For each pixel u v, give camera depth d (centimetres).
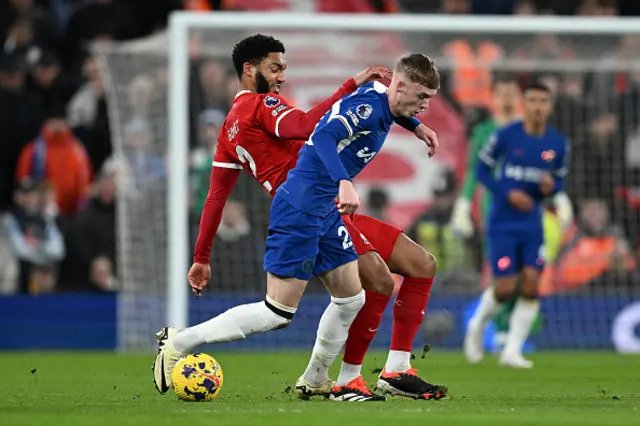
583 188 4856
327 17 4075
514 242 3675
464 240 4781
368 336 2177
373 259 2188
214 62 4734
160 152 4712
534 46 5003
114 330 4525
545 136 3731
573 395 2377
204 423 1670
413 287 2284
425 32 4541
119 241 4775
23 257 4669
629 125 4906
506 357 3569
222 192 2309
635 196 4884
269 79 2316
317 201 2069
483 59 4953
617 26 4216
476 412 1867
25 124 5094
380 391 2303
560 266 4709
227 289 4541
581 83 4912
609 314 4625
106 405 2020
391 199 4881
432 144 2241
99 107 5131
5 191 5075
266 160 2239
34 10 5438
